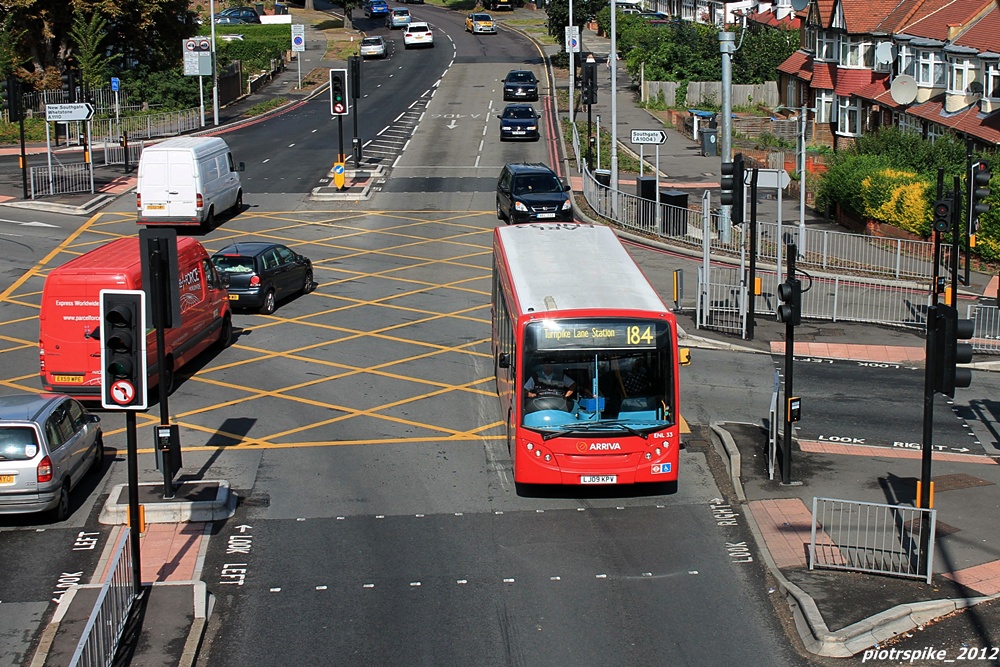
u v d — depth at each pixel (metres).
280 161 49.03
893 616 13.07
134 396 12.89
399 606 13.70
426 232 37.06
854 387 23.28
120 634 12.35
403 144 52.97
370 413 21.06
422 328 26.89
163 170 35.06
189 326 22.92
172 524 16.14
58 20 60.09
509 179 37.53
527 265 18.62
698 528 16.05
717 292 28.44
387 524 16.19
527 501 17.03
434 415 20.94
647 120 60.75
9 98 40.06
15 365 23.92
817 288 30.66
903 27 49.81
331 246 35.16
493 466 18.47
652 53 69.19
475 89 69.38
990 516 16.27
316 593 14.04
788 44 66.81
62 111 40.19
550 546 15.45
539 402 16.39
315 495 17.23
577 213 39.84
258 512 16.59
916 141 39.78
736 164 25.19
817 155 47.81
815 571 14.42
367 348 25.28
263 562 14.93
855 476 18.00
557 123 58.31
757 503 16.89
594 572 14.62
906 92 42.72
